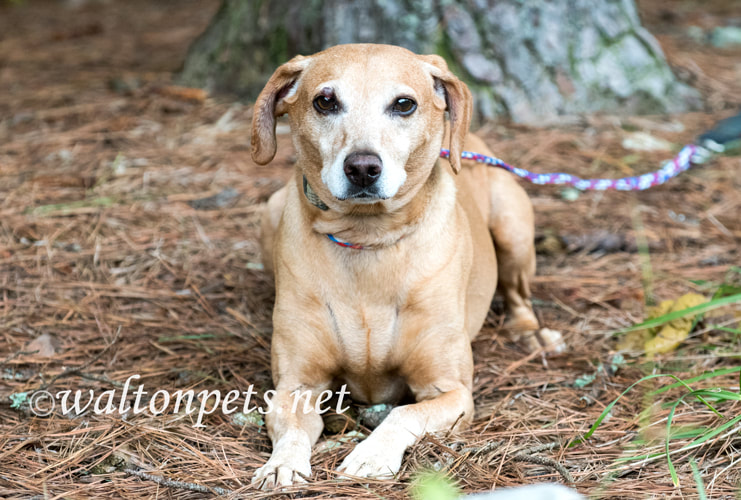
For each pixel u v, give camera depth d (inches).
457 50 252.7
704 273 184.9
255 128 134.3
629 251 197.9
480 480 114.0
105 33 406.9
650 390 141.1
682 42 358.9
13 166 233.8
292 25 263.0
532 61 258.5
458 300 133.8
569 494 94.5
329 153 121.0
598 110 266.7
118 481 115.1
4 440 125.2
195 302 176.2
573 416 134.5
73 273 183.6
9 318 165.9
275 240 142.3
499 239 165.0
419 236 130.0
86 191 220.7
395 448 117.3
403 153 121.3
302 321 131.6
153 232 201.9
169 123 264.4
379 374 135.9
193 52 296.4
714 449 120.5
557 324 171.3
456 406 126.7
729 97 283.4
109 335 162.1
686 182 228.8
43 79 315.9
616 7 269.7
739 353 151.6
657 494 110.0
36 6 481.1
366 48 126.3
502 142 245.1
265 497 110.0
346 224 127.2
